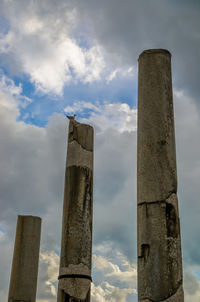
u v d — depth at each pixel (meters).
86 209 14.15
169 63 12.42
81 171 14.59
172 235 10.52
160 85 11.95
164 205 10.77
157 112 11.63
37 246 19.17
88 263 13.58
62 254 13.58
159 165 11.12
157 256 10.31
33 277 18.61
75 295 12.98
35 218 19.55
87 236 13.85
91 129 15.47
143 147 11.42
